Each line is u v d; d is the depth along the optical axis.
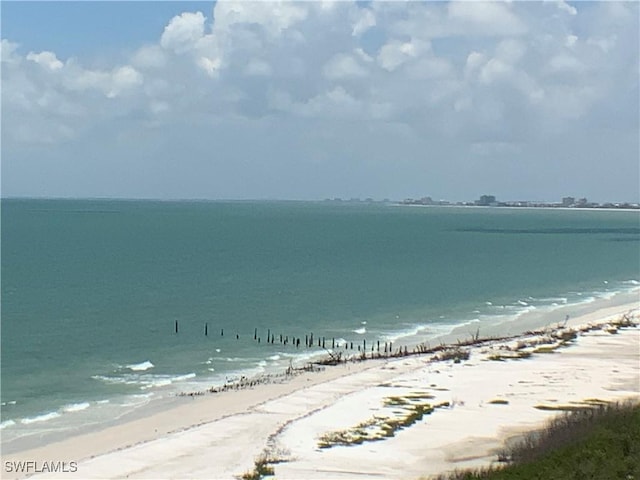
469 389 48.81
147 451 37.59
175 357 62.03
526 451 33.19
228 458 36.12
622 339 65.69
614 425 33.38
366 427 40.75
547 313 86.25
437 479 30.50
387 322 79.62
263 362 60.44
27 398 49.12
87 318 79.44
